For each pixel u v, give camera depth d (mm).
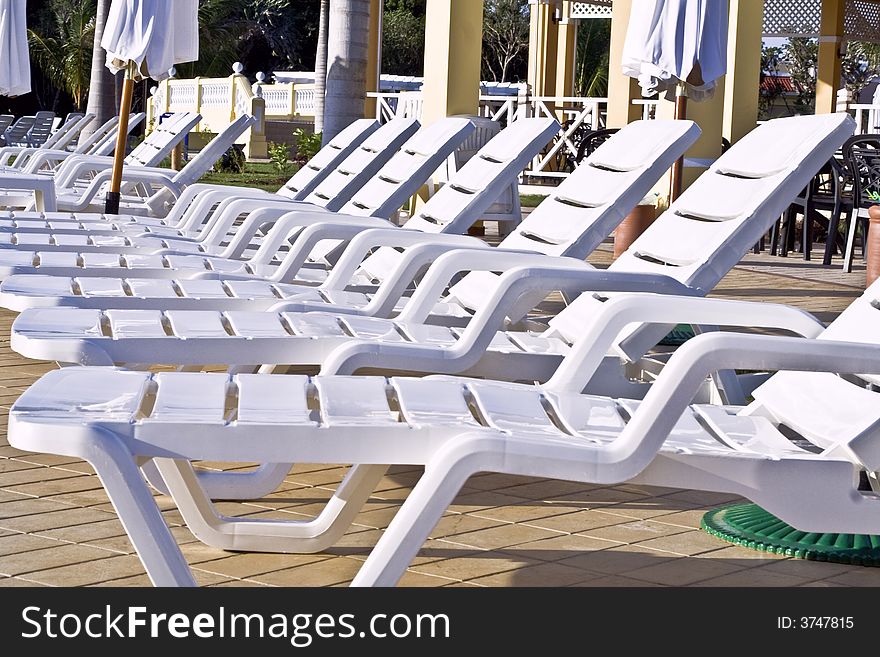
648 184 4395
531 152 5379
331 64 11289
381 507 3420
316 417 2455
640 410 2119
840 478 2225
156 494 3410
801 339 2186
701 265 3723
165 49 7523
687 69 7031
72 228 5758
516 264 3762
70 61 30750
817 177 10773
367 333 3434
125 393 2264
